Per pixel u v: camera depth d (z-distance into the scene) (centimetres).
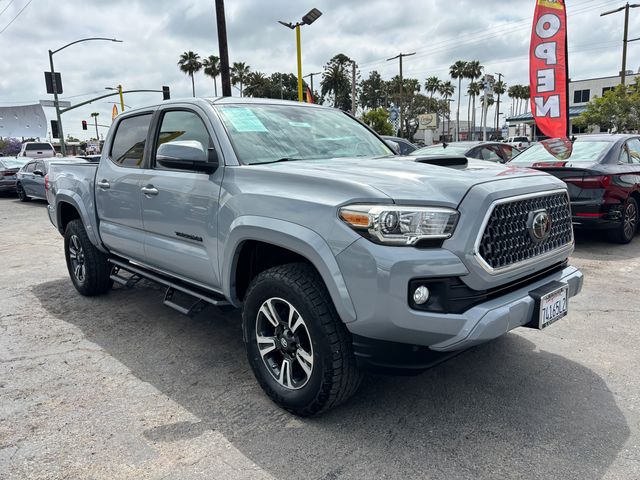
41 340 418
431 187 255
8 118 6869
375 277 236
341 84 7306
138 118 428
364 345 252
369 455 252
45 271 670
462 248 241
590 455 248
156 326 445
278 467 245
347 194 253
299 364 290
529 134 6072
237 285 324
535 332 408
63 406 309
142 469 246
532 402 300
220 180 318
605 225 684
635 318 437
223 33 1648
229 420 289
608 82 5366
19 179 1675
